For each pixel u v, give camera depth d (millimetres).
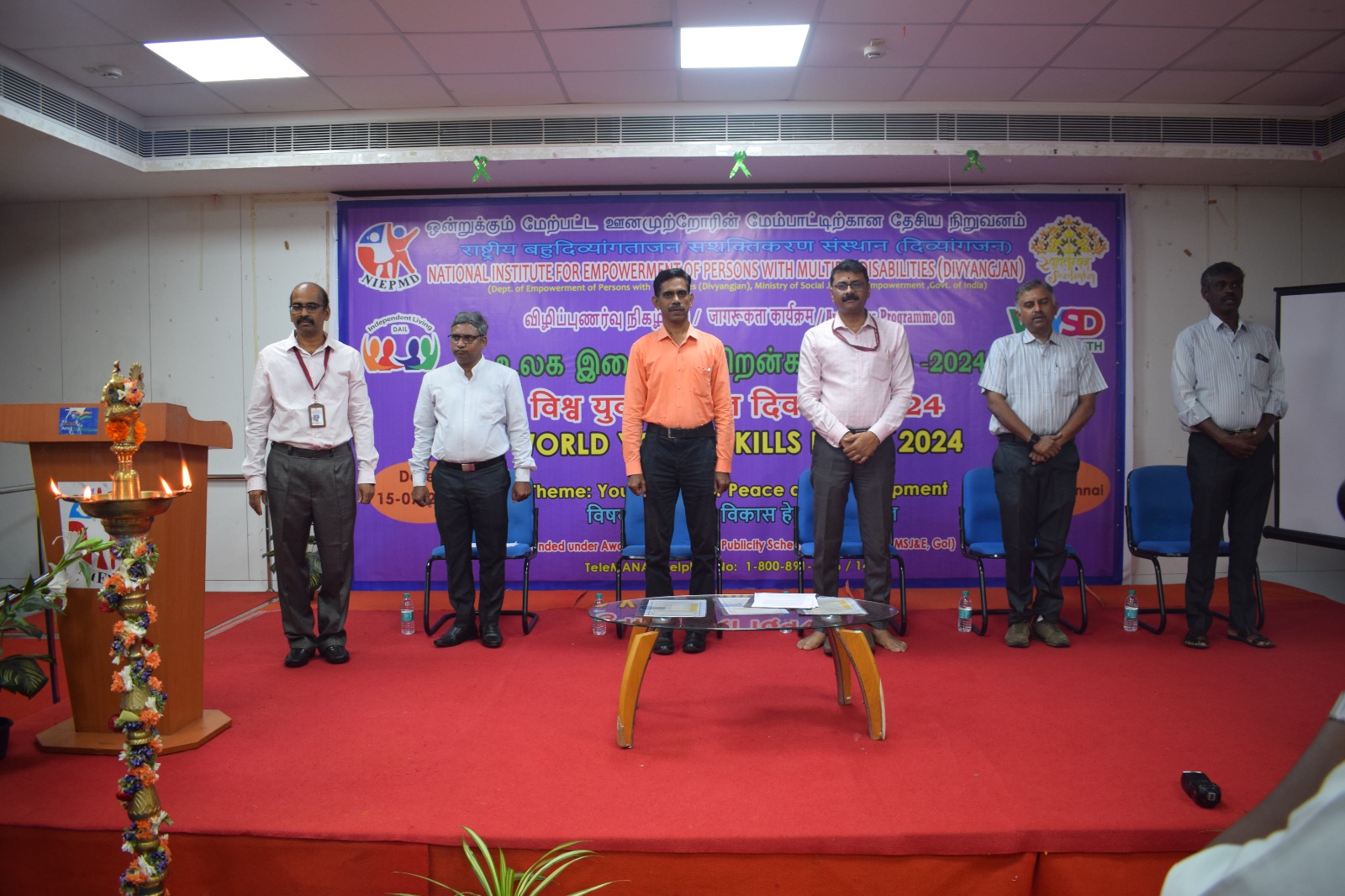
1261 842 603
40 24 3877
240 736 2775
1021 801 2221
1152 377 5461
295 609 3654
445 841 2072
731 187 5457
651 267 5418
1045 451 3766
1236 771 2412
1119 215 5391
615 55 4238
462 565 4039
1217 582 5293
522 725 2873
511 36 4035
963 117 4871
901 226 5391
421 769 2488
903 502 5391
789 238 5398
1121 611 4625
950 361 5391
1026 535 3861
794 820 2129
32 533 5715
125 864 2141
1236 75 4512
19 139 4445
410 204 5453
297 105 4859
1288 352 4906
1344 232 5492
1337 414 4684
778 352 5395
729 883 2064
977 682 3289
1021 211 5391
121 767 2521
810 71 4449
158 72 4410
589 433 5426
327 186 5375
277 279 5527
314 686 3334
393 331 5461
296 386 3590
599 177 5223
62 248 5637
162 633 2654
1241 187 5457
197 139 5008
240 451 5555
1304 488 4820
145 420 2576
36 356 5672
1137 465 5461
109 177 5133
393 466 5441
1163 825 2076
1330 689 3176
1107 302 5395
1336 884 551
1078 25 3957
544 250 5434
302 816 2176
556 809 2209
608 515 5418
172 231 5574
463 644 4027
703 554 3945
